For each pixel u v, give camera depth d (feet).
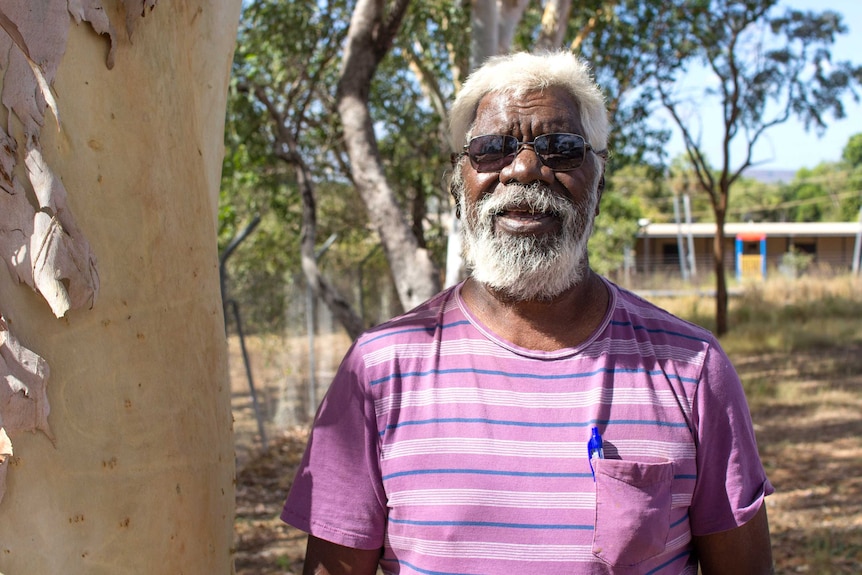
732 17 50.93
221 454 5.26
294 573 16.78
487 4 18.84
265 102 25.64
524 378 5.62
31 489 4.00
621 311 5.94
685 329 5.90
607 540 5.25
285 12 28.30
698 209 173.58
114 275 4.38
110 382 4.35
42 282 4.01
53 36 4.04
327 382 37.93
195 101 5.10
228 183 33.19
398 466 5.57
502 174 5.83
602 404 5.53
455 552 5.36
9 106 3.92
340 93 18.52
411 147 38.34
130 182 4.47
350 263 50.21
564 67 5.93
